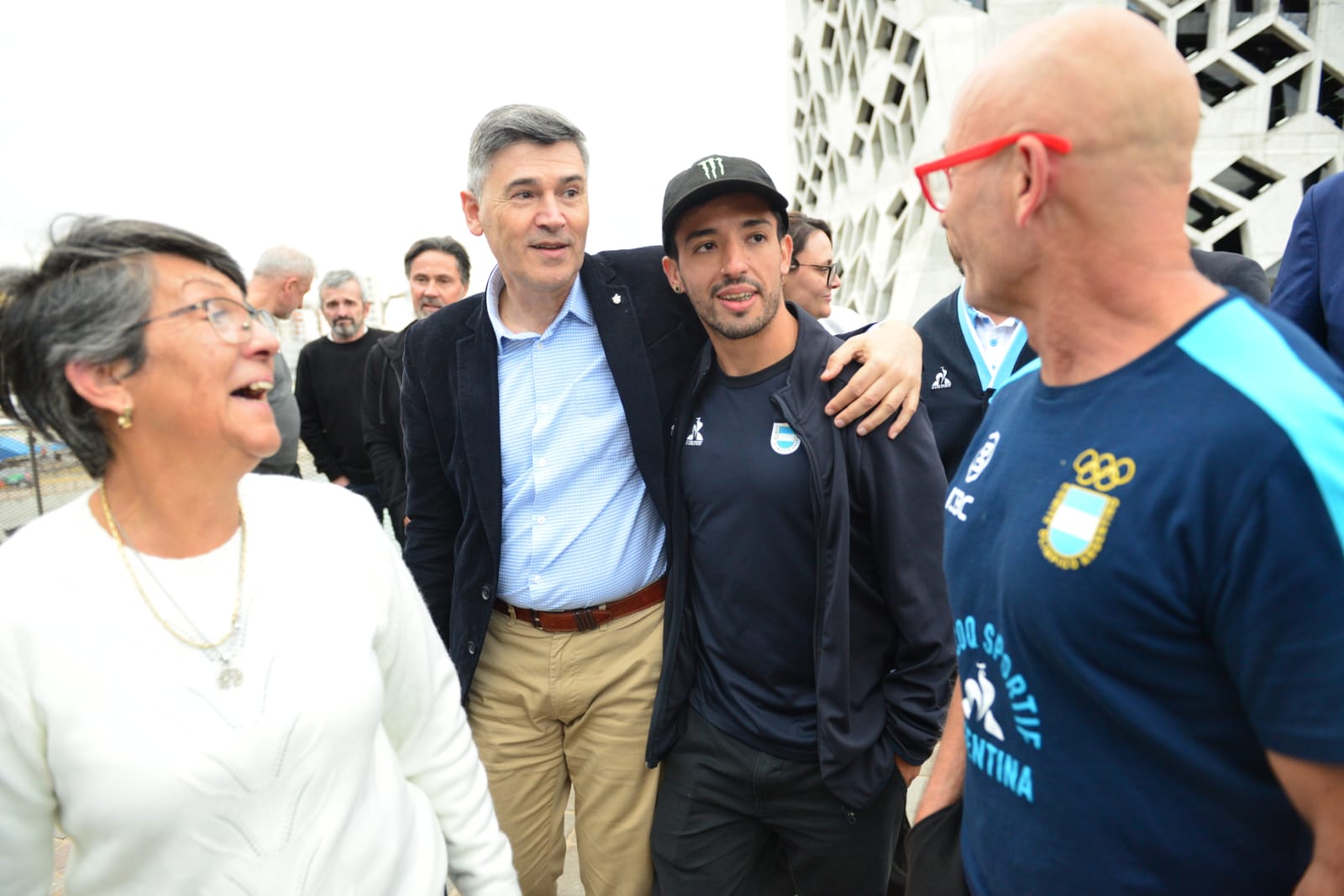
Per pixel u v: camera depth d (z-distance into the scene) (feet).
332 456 15.88
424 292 13.78
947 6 42.37
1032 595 2.83
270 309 13.64
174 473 3.14
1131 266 2.66
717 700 5.91
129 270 2.94
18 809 3.03
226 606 3.21
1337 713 2.19
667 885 6.18
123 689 2.95
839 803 5.63
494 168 5.70
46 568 3.00
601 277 6.24
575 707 6.38
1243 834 2.59
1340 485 2.15
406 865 3.72
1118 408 2.67
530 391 6.23
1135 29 2.61
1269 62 42.98
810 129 73.15
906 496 5.34
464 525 6.43
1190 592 2.47
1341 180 6.22
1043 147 2.66
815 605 5.50
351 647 3.49
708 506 5.73
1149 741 2.63
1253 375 2.37
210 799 3.01
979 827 3.36
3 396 3.11
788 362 5.73
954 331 8.68
